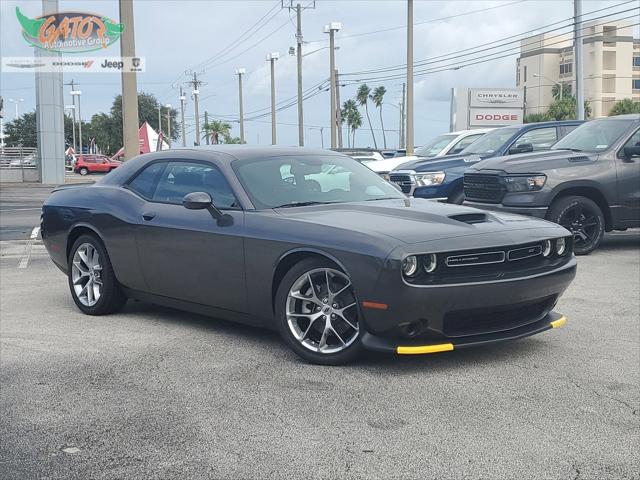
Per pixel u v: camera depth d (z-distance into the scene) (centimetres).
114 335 577
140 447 359
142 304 699
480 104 6888
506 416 391
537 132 1202
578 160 956
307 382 450
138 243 596
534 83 10050
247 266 513
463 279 449
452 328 459
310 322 486
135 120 1529
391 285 438
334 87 4109
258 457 345
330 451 350
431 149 1501
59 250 681
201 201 524
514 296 463
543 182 934
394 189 602
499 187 967
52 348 541
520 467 330
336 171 593
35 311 674
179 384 452
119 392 439
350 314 472
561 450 348
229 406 412
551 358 496
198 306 569
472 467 331
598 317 616
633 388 434
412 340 459
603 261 910
